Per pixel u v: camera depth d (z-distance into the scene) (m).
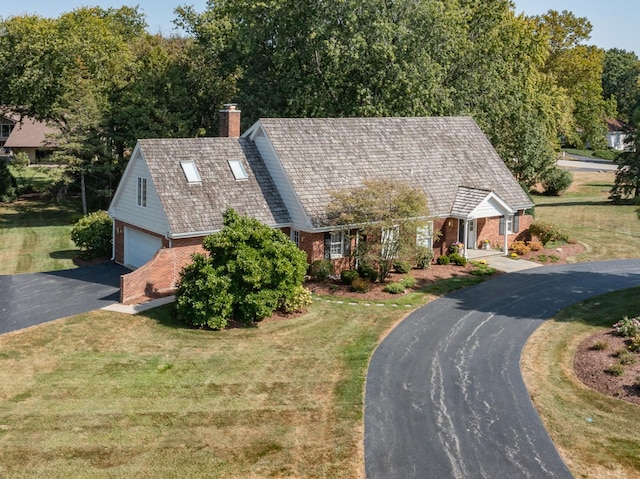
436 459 15.62
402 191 29.91
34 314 26.27
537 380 20.23
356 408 18.23
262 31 46.91
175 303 27.73
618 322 24.55
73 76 50.00
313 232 31.00
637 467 15.30
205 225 29.80
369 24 42.44
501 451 15.99
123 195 34.16
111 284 30.94
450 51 45.97
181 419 17.66
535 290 30.42
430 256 33.53
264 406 18.44
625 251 39.28
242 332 24.62
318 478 14.89
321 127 35.16
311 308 27.47
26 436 16.69
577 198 61.34
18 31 49.09
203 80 53.19
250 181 32.38
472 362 21.69
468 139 40.44
